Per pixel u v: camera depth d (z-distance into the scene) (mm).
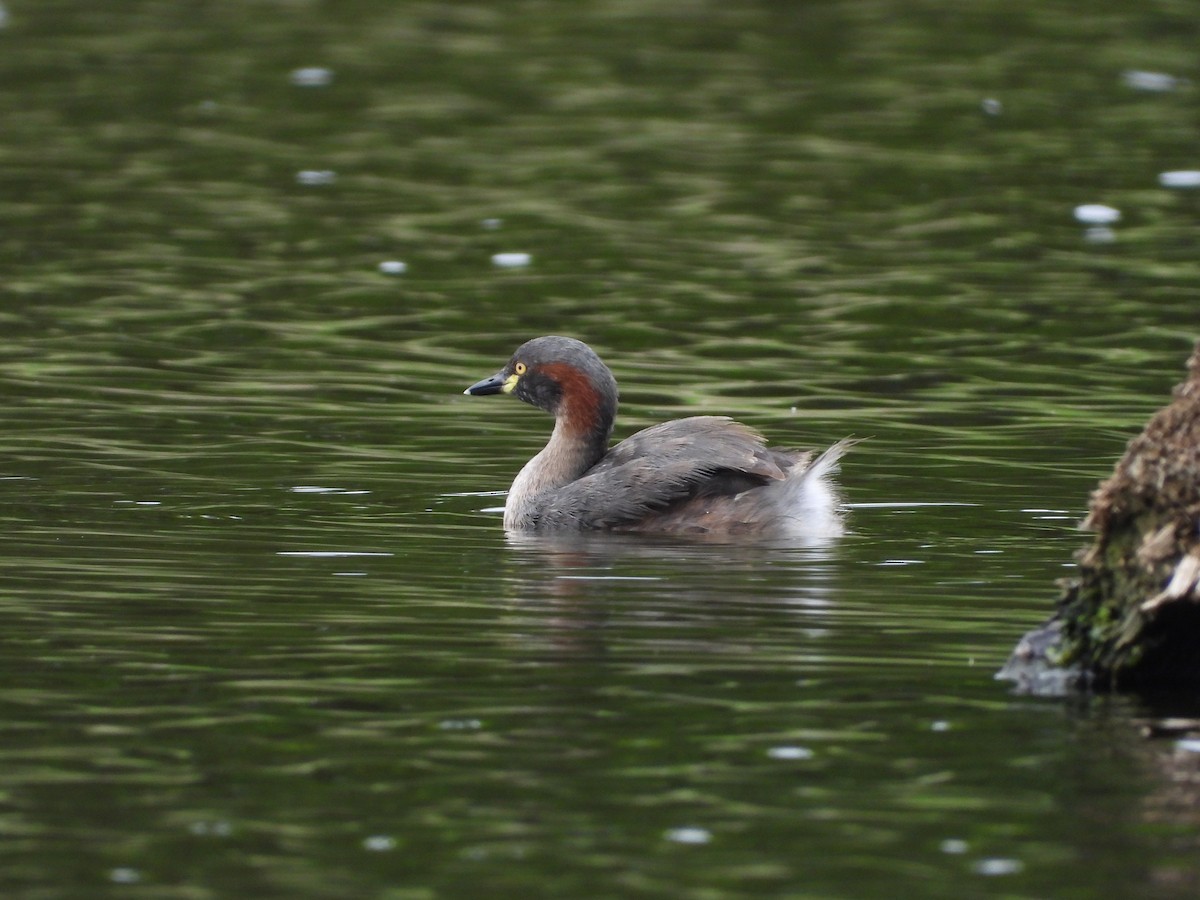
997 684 10391
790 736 9547
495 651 10938
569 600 12086
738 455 14680
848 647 11023
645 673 10500
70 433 17281
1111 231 26594
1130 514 10391
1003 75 37188
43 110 34312
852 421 18031
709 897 7852
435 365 20406
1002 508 14750
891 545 13617
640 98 35562
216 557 13180
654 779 8984
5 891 7895
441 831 8445
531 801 8758
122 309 22578
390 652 10906
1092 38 40406
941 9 43344
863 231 26766
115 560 13039
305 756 9281
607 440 15680
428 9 43844
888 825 8500
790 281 24125
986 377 19781
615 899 7836
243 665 10672
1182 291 23453
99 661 10742
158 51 39469
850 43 40156
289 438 17297
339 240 26234
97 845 8320
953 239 26234
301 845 8312
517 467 16516
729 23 42219
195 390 19109
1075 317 22297
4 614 11664
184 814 8625
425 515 14742
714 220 27422
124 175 29938
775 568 12984
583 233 26656
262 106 34938
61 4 43969
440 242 26203
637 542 13969
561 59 38906
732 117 34094
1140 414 18172
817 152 31562
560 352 15594
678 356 20766
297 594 12203
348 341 21359
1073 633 10477
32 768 9133
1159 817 8570
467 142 32375
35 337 21203
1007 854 8211
